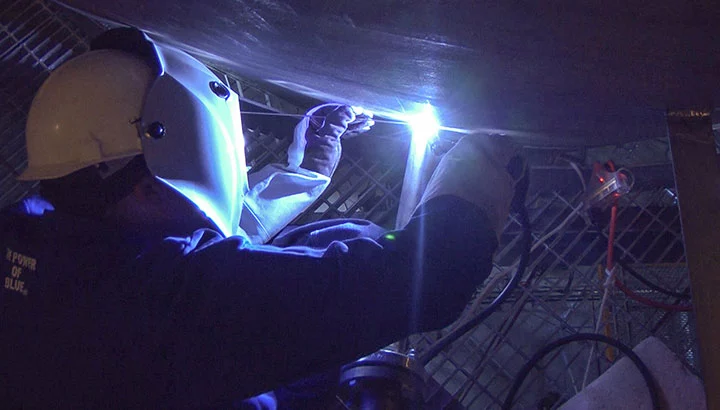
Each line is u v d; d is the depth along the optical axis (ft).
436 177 4.08
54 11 9.38
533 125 4.65
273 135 8.56
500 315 8.11
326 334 3.43
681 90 3.43
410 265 3.57
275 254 3.53
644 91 3.55
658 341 5.95
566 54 3.16
